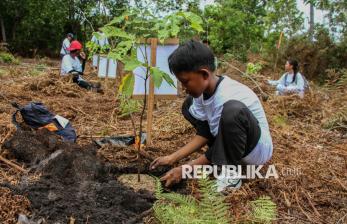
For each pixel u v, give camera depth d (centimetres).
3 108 565
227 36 1448
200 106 337
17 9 2197
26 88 781
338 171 415
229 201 313
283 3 1403
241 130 307
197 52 297
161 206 289
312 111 693
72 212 286
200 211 276
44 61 1817
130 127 516
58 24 2195
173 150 411
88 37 1537
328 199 353
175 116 551
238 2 1499
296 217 325
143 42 394
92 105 654
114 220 284
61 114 566
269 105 682
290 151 463
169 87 409
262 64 1259
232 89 325
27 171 347
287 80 824
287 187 362
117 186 322
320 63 1217
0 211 278
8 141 377
